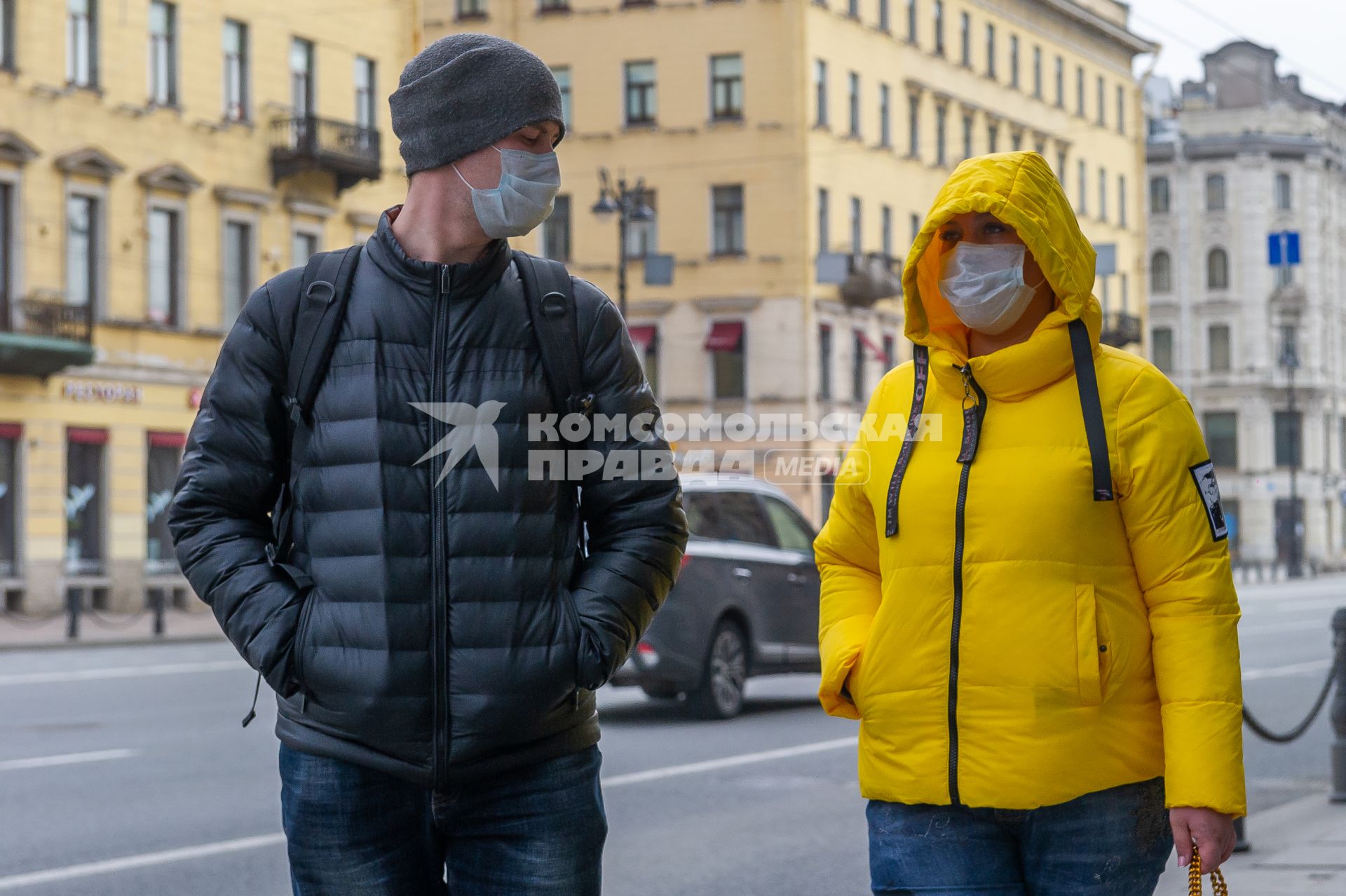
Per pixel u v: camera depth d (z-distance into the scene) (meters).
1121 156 73.06
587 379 3.28
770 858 8.07
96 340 35.16
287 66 40.16
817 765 11.25
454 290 3.17
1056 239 3.48
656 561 3.29
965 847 3.50
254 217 39.12
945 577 3.50
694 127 50.56
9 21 33.59
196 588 3.20
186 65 37.47
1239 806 3.34
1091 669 3.41
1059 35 67.31
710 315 50.38
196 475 3.20
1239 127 87.56
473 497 3.11
